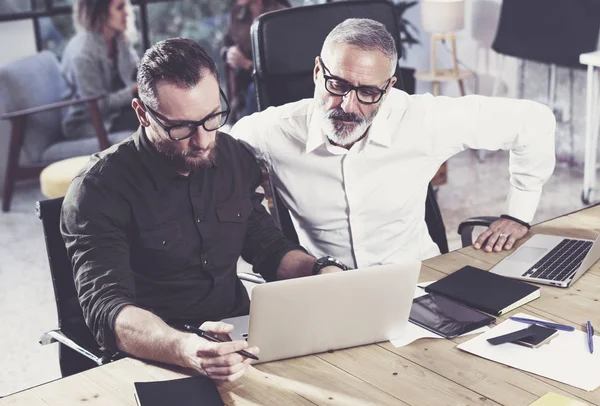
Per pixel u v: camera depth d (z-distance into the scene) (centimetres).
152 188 180
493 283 176
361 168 209
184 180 183
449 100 213
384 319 152
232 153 195
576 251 192
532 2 454
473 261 193
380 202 213
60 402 138
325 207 215
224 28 552
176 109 164
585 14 429
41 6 489
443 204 415
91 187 175
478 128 212
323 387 141
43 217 182
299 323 146
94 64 452
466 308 166
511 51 467
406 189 214
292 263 194
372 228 217
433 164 215
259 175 202
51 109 428
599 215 218
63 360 185
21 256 383
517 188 220
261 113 218
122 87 464
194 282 188
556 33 443
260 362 150
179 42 167
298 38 227
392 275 148
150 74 165
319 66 191
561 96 458
